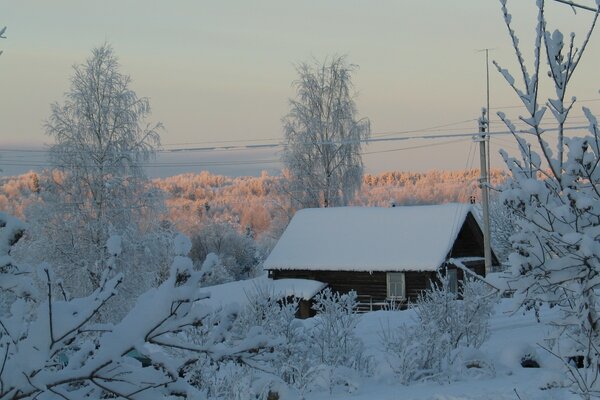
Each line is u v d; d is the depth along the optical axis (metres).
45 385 3.28
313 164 42.59
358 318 12.96
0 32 3.77
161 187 31.59
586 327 6.35
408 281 31.94
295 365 10.90
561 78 5.68
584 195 5.78
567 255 5.96
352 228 34.56
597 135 5.95
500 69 5.71
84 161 29.77
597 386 6.53
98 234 29.03
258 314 11.68
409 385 10.87
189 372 9.56
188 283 3.39
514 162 6.28
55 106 30.36
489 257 26.48
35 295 3.63
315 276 33.28
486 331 13.31
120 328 3.38
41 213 28.88
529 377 10.55
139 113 31.05
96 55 31.02
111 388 3.47
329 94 43.25
